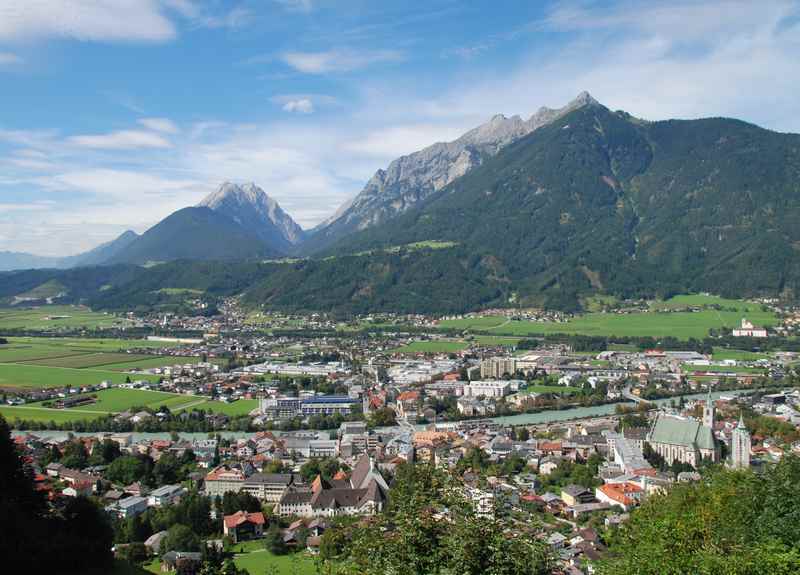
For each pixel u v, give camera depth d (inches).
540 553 3312.0
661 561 3703.3
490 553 3270.2
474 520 3371.1
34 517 6215.6
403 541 3383.4
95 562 5831.7
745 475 5167.3
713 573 3491.6
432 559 3289.9
